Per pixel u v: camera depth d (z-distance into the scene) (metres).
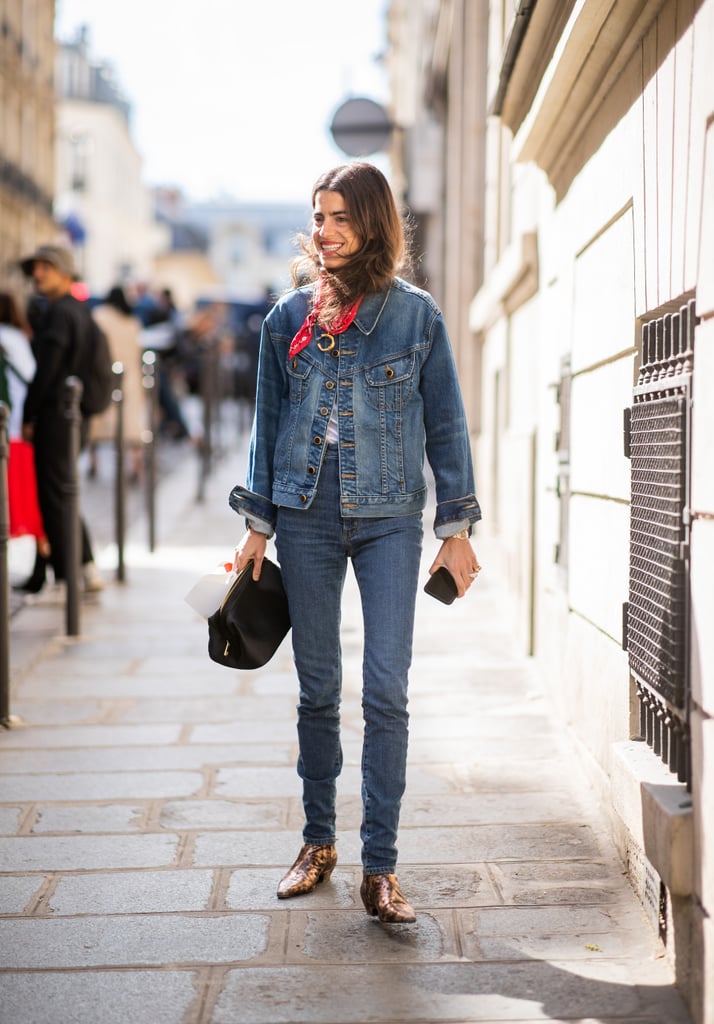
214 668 5.79
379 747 3.02
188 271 83.69
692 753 2.61
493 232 8.44
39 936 3.02
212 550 9.23
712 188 2.45
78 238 23.89
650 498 3.12
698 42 2.63
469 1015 2.63
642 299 3.23
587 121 4.04
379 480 3.01
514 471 6.46
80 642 6.29
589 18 3.34
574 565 4.35
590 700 4.01
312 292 3.11
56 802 3.98
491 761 4.34
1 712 4.82
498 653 6.02
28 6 35.62
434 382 3.08
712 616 2.42
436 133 16.66
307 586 3.08
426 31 17.28
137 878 3.37
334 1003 2.69
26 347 7.37
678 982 2.73
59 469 7.02
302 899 3.23
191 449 17.36
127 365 12.12
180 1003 2.69
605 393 3.78
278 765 4.36
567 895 3.24
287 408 3.12
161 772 4.28
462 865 3.44
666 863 2.68
